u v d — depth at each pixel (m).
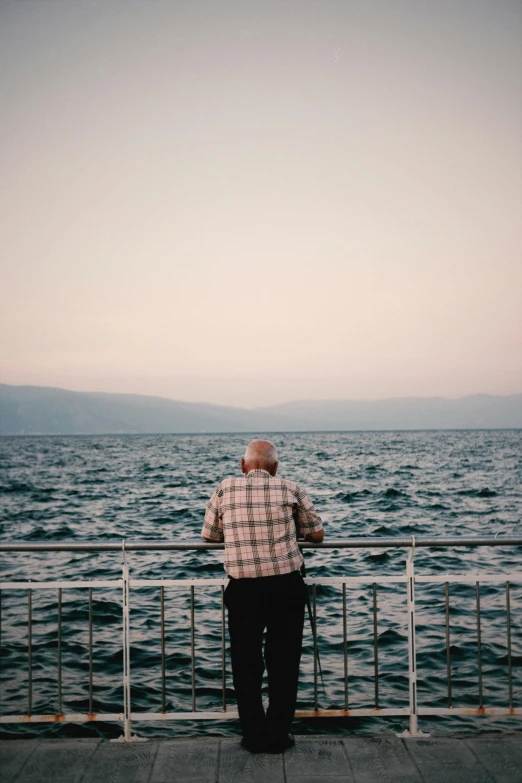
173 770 3.40
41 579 11.21
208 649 7.38
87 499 26.77
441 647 7.28
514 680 6.34
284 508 3.62
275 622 3.62
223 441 159.00
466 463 50.34
